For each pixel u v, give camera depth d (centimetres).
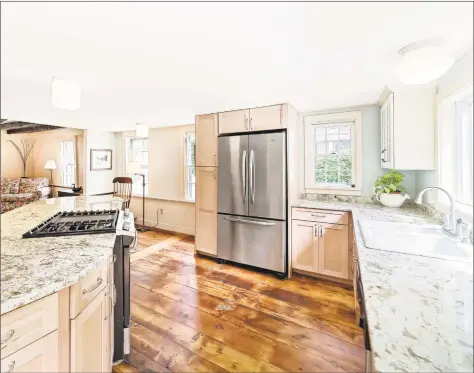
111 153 579
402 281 102
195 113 365
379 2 119
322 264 300
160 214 538
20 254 127
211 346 192
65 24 138
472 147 106
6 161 674
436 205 221
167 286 288
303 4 121
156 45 162
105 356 143
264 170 314
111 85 240
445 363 59
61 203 286
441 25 136
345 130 344
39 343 96
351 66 194
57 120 424
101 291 138
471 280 87
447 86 188
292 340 199
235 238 340
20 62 188
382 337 68
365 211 266
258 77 219
